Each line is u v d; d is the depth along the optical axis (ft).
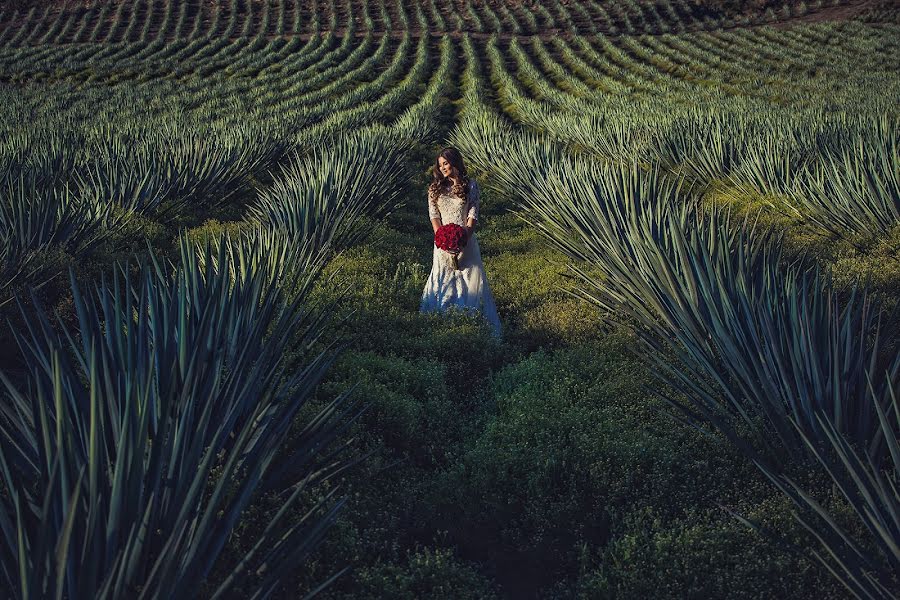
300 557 8.97
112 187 35.68
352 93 119.34
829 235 27.17
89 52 166.61
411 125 68.28
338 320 19.38
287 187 34.94
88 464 8.64
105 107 111.96
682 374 14.16
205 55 171.94
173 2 213.87
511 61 161.38
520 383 16.89
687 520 11.14
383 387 15.57
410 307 22.48
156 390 11.16
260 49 179.63
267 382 12.78
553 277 24.99
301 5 220.02
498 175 45.91
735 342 14.19
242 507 9.18
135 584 7.76
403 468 13.78
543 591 11.23
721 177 38.58
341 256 26.48
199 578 8.28
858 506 9.68
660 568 10.28
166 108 110.83
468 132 61.26
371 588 9.96
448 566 10.70
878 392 12.83
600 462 12.62
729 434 12.34
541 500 12.21
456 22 204.64
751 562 10.02
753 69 137.49
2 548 7.97
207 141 47.47
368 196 35.24
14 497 7.81
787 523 10.55
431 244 33.73
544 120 70.54
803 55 146.20
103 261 26.40
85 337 11.88
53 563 6.62
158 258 27.45
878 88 101.30
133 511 8.17
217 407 11.50
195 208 38.47
